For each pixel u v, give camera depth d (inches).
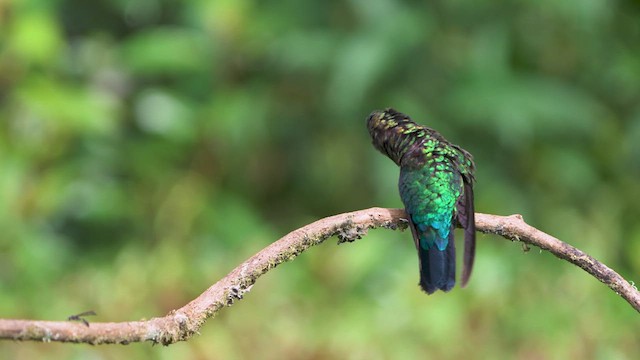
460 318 410.9
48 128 459.8
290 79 493.7
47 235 458.3
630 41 501.0
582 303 422.3
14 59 461.1
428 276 218.7
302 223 497.7
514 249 451.2
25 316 418.9
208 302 175.8
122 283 435.5
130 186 487.5
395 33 457.7
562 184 483.5
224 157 497.7
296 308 422.3
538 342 404.2
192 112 485.4
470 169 236.5
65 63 500.1
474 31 475.8
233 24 478.9
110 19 550.3
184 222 472.7
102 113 464.1
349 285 435.2
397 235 452.8
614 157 496.4
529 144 482.9
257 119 480.7
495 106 458.6
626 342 406.6
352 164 495.5
